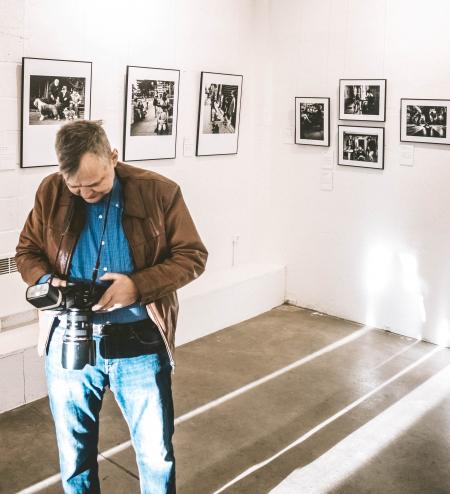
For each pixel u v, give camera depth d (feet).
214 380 13.96
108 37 14.44
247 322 17.72
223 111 17.62
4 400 12.09
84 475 7.81
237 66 17.99
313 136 17.84
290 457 10.92
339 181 17.65
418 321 16.71
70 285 6.95
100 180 6.62
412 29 15.72
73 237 7.24
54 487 9.93
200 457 10.86
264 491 9.91
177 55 16.16
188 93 16.63
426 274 16.42
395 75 16.15
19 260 7.60
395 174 16.56
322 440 11.51
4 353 11.92
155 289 7.03
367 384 13.93
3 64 12.55
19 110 12.96
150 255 7.38
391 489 10.04
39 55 13.14
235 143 18.26
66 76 13.52
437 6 15.25
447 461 10.88
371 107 16.60
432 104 15.53
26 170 13.32
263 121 18.74
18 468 10.40
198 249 7.54
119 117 15.03
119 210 7.29
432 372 14.62
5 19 12.42
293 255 18.98
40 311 7.43
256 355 15.42
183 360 14.99
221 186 18.21
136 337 7.25
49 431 11.53
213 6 16.90
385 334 17.07
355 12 16.63
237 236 19.03
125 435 11.52
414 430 11.92
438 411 12.70
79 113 13.96
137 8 14.98
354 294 17.85
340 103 17.17
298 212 18.63
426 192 16.10
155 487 7.70
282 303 19.31
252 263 19.49
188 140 16.90
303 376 14.28
